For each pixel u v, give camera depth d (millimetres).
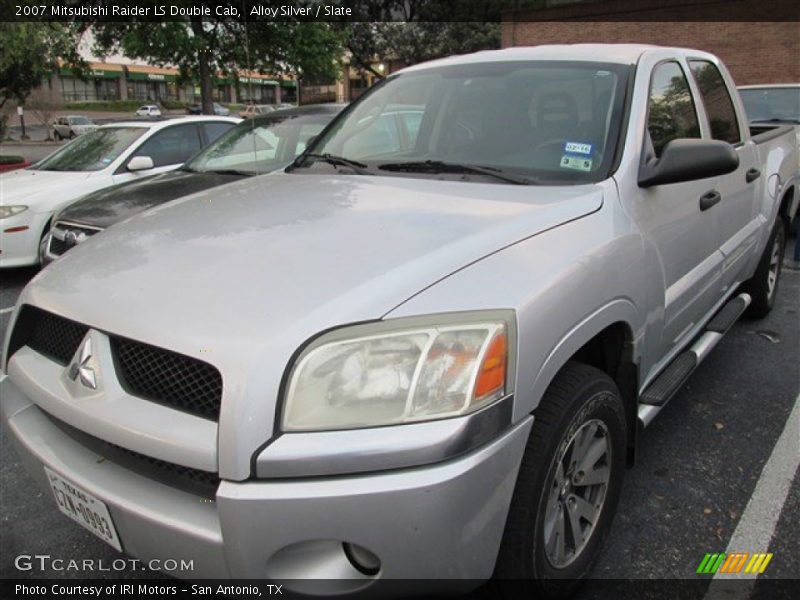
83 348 1867
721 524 2605
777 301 5395
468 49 24500
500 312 1737
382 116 3309
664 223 2674
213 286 1849
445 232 2049
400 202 2400
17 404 2188
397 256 1897
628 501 2752
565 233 2146
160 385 1737
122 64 59531
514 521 1811
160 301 1830
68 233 5258
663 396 2734
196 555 1661
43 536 2643
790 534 2545
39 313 2148
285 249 2012
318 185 2760
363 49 23750
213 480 1683
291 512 1558
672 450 3145
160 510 1703
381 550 1591
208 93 13930
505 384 1694
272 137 6414
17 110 39281
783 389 3787
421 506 1560
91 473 1861
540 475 1838
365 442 1564
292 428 1595
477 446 1630
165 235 2281
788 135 5070
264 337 1641
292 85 17828
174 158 7477
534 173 2639
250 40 13906
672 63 3240
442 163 2842
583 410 2000
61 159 7449
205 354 1641
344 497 1546
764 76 19766
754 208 4059
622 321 2293
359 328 1663
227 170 6035
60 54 14664
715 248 3367
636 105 2750
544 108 2879
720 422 3410
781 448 3152
